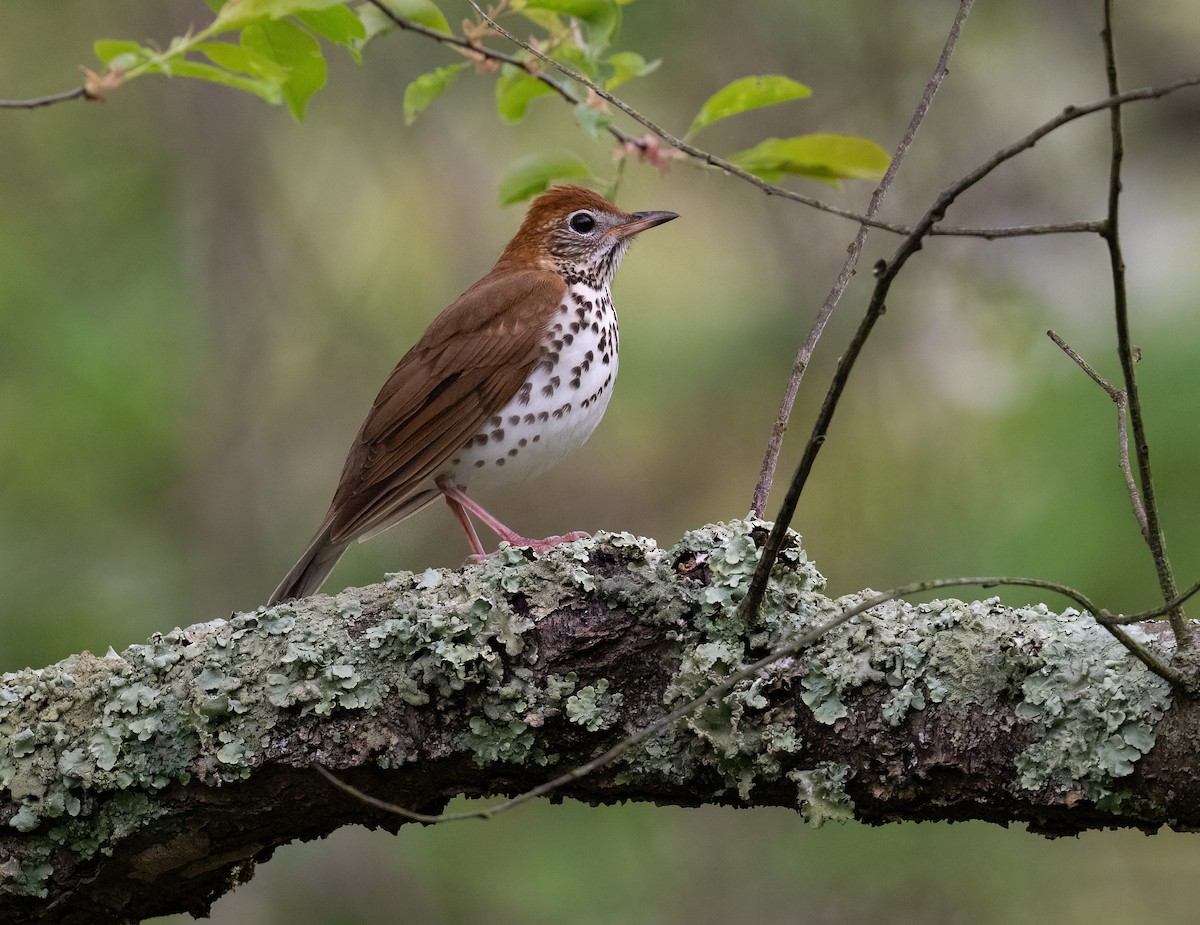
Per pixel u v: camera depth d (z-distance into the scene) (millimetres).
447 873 12672
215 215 13789
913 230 4938
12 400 12930
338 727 5785
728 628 5629
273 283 14062
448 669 5715
